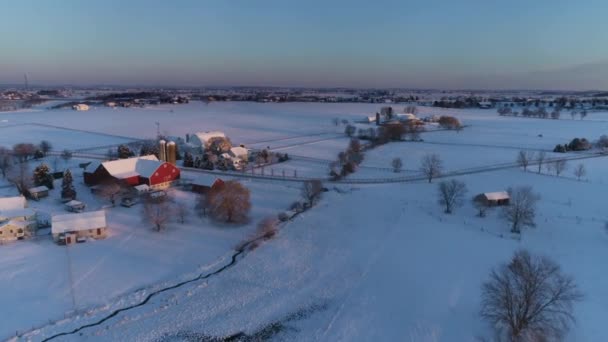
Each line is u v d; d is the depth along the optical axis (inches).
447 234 2859.3
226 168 4685.0
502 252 2564.0
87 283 2123.5
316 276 2288.4
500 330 1748.3
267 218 3102.9
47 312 1876.2
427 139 7229.3
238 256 2511.1
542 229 2945.4
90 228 2637.8
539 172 4603.8
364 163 5172.2
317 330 1834.4
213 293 2098.9
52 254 2436.0
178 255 2479.1
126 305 1963.6
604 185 4087.1
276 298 2070.6
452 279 2230.6
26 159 4862.2
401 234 2856.8
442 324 1852.9
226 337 1779.0
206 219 3043.8
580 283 2167.8
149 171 3722.9
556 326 1729.8
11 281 2108.8
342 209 3371.1
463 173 4611.2
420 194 3791.8
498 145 6569.9
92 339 1723.7
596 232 2891.2
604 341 1704.0
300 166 4960.6
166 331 1798.7
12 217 2664.9
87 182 3764.8
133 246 2571.4
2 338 1690.5
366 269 2362.2
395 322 1878.7
